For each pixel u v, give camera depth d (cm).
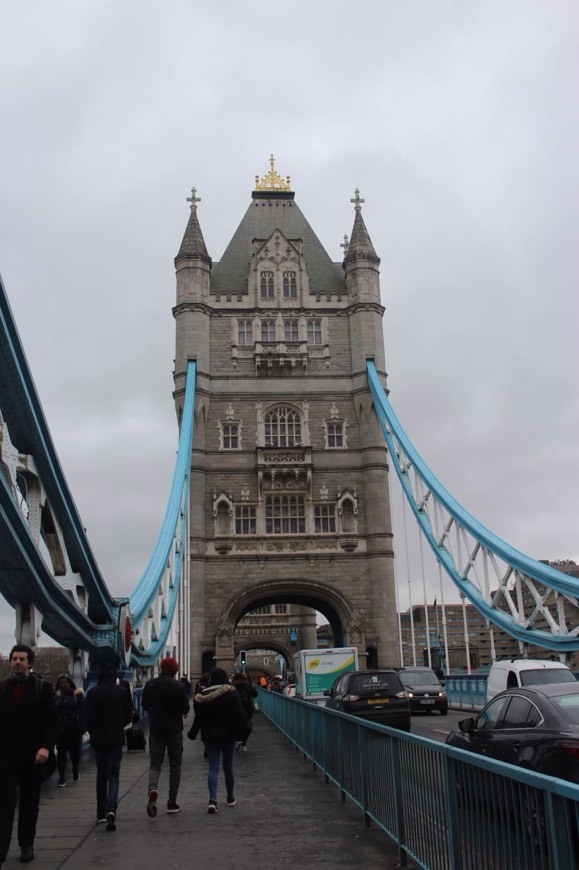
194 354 6850
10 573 1759
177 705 1371
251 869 964
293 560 6412
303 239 7681
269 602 6869
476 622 12131
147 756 2339
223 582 6347
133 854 1055
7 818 952
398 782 998
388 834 1055
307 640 9462
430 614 12144
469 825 746
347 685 2520
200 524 6400
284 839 1125
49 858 1039
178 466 5956
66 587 2266
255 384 6888
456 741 1291
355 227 7331
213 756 1376
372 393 6781
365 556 6456
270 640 9450
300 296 7175
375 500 6538
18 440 1820
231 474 6638
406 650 11981
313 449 6706
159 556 4609
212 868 973
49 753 998
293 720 2475
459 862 774
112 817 1218
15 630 1903
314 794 1509
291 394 6875
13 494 1652
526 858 624
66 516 2127
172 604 5138
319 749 1794
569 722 1016
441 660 6203
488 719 1226
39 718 998
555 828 569
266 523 6525
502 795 670
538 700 1095
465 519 5222
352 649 4303
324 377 6925
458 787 777
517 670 2266
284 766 1978
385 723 2444
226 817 1303
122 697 1314
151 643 4422
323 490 6612
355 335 7019
